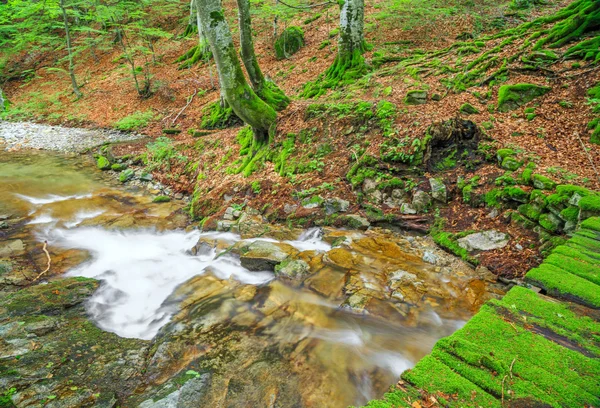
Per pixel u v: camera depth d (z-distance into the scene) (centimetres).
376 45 1407
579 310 366
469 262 571
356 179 754
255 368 391
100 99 1919
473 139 735
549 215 557
